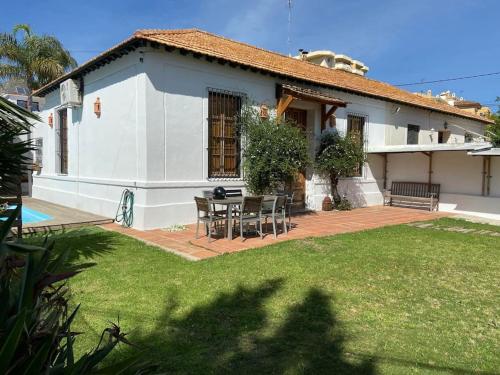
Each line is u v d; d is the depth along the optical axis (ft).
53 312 5.32
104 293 15.24
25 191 60.75
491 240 26.96
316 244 24.13
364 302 14.73
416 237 27.50
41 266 5.46
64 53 65.00
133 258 20.48
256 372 9.87
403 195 48.75
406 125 53.47
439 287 16.57
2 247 5.20
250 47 45.98
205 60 31.35
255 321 12.89
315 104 41.27
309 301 14.70
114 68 32.09
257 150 30.48
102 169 34.81
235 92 33.73
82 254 21.20
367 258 20.93
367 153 46.91
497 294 15.81
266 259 20.34
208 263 19.52
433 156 46.52
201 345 11.23
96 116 35.42
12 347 3.93
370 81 58.65
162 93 29.25
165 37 29.50
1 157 12.75
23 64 61.57
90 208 36.86
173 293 15.31
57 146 45.83
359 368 10.08
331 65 71.61
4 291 4.94
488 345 11.43
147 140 28.55
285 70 37.22
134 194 29.84
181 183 30.40
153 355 10.61
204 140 31.91
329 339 11.68
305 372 9.87
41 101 60.23
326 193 43.04
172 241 24.79
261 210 25.50
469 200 42.83
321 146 41.37
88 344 11.08
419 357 10.68
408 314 13.67
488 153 37.27
